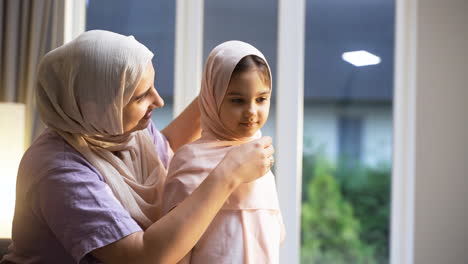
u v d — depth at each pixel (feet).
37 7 8.09
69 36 8.96
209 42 9.50
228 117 3.68
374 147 9.64
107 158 3.79
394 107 9.54
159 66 9.42
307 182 9.68
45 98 3.69
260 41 9.50
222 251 3.49
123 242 3.23
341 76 9.62
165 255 3.15
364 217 9.69
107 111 3.54
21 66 8.18
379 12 9.58
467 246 9.21
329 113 9.64
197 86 9.37
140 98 3.69
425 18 9.22
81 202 3.29
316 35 9.61
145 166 4.16
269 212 3.70
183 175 3.63
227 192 3.30
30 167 3.48
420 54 9.22
